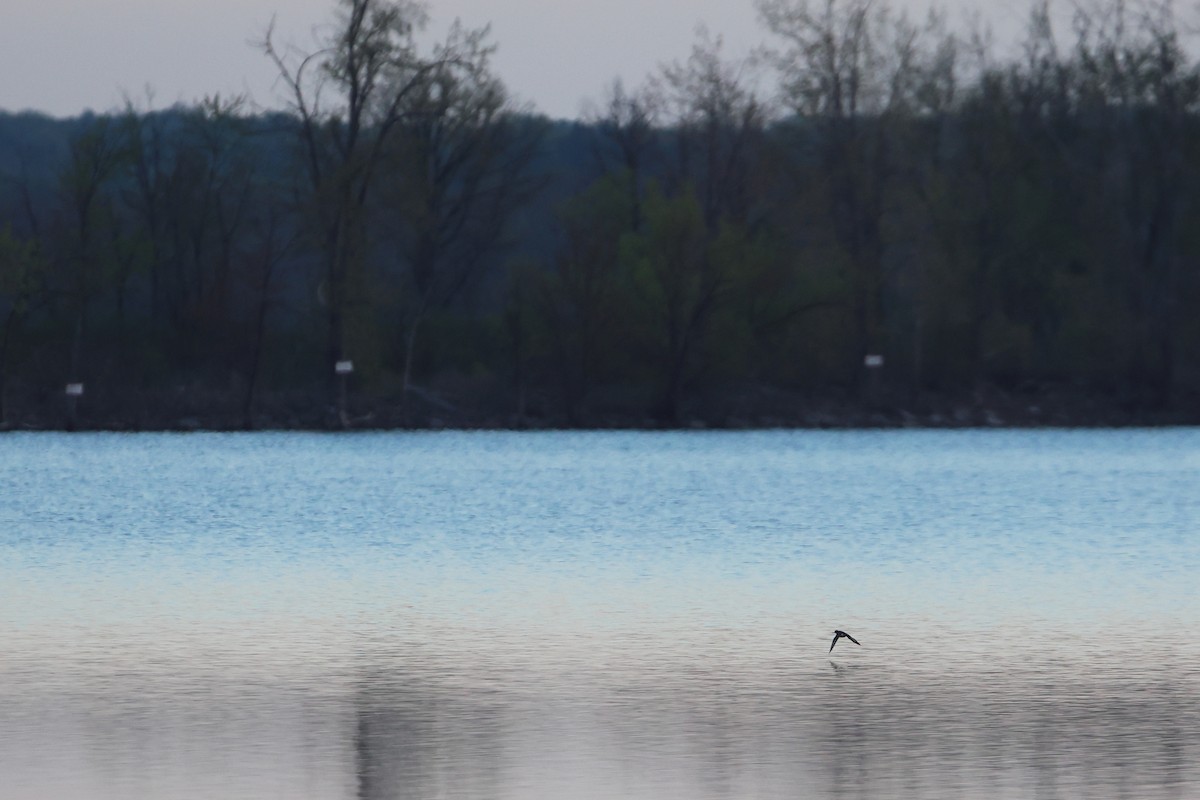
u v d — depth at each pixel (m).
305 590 50.44
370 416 135.75
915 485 93.50
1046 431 136.75
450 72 127.12
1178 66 137.25
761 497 86.00
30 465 105.56
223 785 27.70
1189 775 28.27
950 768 28.70
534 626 43.38
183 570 55.41
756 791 27.33
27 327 141.25
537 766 28.86
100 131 139.00
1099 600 48.44
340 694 34.66
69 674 36.69
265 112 124.94
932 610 46.34
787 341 139.25
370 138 129.50
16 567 56.25
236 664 37.88
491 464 107.88
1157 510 79.19
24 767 28.75
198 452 116.25
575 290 134.62
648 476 99.44
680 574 54.56
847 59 137.62
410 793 27.25
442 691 34.88
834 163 138.25
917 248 139.88
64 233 140.00
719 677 36.41
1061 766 28.86
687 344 134.75
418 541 65.00
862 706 33.56
